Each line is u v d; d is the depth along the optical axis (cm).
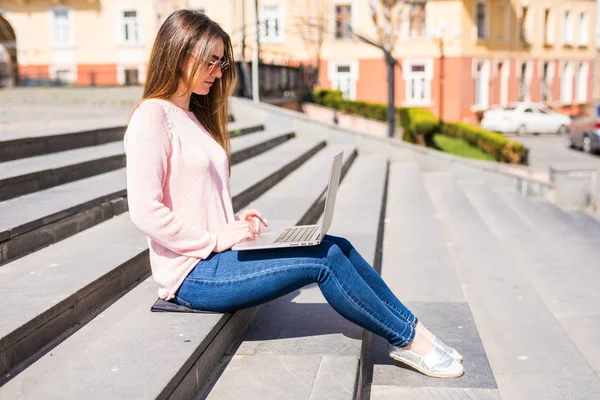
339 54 3045
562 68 3684
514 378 370
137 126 277
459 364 325
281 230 317
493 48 3125
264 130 1201
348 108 2566
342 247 306
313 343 313
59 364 251
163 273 293
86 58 3028
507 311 480
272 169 742
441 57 2916
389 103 1861
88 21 3003
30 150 576
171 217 276
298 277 283
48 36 3030
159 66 286
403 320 315
